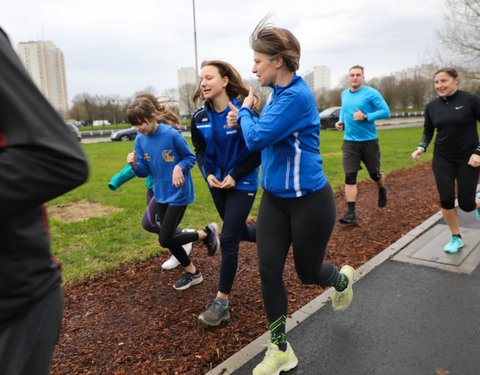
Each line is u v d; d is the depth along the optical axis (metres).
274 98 2.20
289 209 2.27
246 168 2.78
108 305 3.26
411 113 54.22
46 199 0.98
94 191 8.34
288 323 2.87
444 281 3.46
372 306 3.08
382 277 3.60
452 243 4.13
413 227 5.09
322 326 2.82
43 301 1.14
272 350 2.32
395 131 25.27
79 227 5.48
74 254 4.38
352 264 3.97
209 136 2.89
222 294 2.92
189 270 3.56
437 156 4.04
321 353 2.52
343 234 4.94
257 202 6.68
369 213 5.91
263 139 2.06
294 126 2.10
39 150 0.95
